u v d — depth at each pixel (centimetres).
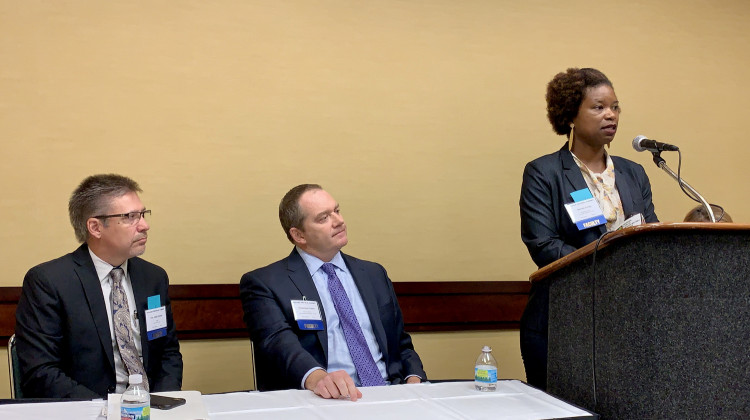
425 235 423
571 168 304
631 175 315
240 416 194
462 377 426
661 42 466
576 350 214
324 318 296
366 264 322
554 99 315
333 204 306
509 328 436
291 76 404
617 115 305
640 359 186
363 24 417
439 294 420
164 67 386
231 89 395
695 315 180
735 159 473
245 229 394
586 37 454
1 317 355
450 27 432
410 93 423
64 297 279
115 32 379
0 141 361
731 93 476
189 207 386
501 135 438
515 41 443
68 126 371
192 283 385
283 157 401
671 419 181
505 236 437
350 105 413
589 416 193
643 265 186
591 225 290
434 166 426
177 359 307
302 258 309
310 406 206
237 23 397
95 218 282
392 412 199
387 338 310
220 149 392
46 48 369
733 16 480
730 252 178
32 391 269
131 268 300
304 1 408
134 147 379
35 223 365
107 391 282
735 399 177
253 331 292
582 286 212
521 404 209
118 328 287
